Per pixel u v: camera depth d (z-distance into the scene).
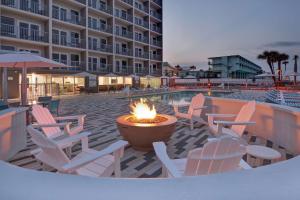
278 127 5.04
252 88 34.88
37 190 0.98
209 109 7.93
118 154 2.95
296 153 4.42
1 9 20.47
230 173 1.14
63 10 27.20
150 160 4.46
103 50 32.19
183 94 29.38
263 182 1.04
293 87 32.50
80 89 28.89
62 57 27.11
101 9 31.84
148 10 41.75
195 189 1.00
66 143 3.67
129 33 37.41
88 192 0.97
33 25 23.56
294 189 0.98
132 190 0.99
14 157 4.63
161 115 6.00
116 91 32.34
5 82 10.79
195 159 2.05
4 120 4.28
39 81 24.03
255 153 3.17
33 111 4.76
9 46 21.39
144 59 40.50
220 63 73.62
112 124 8.29
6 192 0.96
